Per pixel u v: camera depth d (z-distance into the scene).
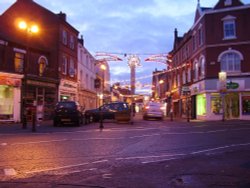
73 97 38.94
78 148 10.88
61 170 7.49
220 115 34.22
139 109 90.19
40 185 6.14
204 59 35.44
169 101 56.69
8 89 26.83
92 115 28.12
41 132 17.09
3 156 9.21
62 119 22.39
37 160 8.66
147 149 10.78
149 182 6.39
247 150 10.55
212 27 34.97
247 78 33.56
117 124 25.16
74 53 39.34
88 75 47.31
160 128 20.06
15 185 6.14
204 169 7.63
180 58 48.69
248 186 6.07
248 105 33.78
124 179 6.64
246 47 33.78
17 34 29.02
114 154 9.73
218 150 10.57
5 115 26.44
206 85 34.84
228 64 34.34
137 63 33.94
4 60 26.78
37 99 30.25
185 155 9.61
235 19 34.28
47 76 31.91
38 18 31.53
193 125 23.25
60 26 34.75
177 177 6.82
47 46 32.44
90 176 6.91
